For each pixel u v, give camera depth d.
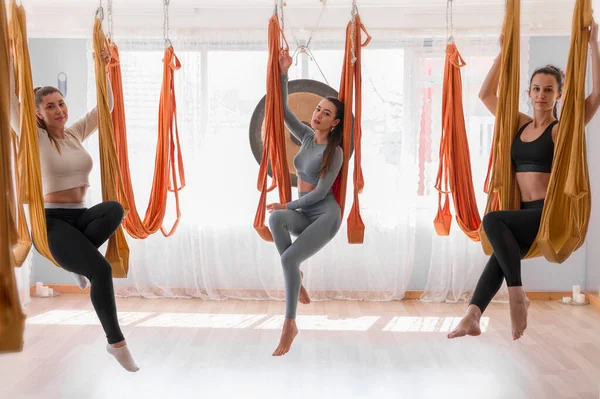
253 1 5.27
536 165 3.07
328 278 5.75
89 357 4.16
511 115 3.06
